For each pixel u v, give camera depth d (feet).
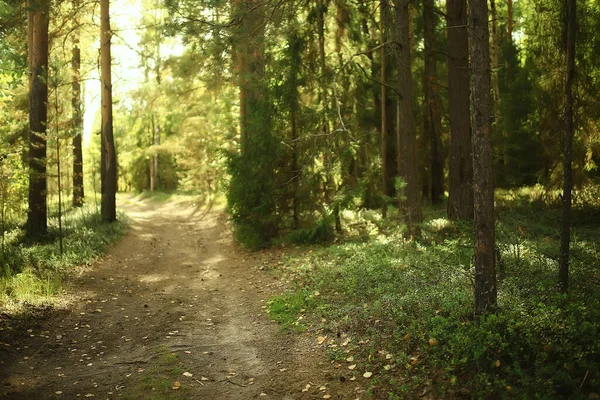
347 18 56.75
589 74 40.96
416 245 38.63
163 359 22.33
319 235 50.16
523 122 62.23
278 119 51.44
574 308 19.66
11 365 21.42
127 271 44.80
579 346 16.39
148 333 26.53
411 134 42.45
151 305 32.78
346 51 60.03
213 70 52.16
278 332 25.49
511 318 18.88
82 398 18.44
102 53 69.15
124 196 174.81
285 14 43.91
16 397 18.33
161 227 82.79
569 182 22.47
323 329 24.50
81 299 33.01
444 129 82.89
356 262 35.55
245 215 55.21
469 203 44.78
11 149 52.37
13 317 26.66
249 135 52.60
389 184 66.08
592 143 41.60
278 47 50.96
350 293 28.76
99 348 24.23
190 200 130.52
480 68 19.12
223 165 57.26
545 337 17.60
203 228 80.74
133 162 173.17
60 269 39.99
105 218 69.82
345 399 17.56
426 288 25.85
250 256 49.98
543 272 26.04
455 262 30.71
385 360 19.70
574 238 32.12
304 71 51.19
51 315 28.76
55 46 75.10
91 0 68.95
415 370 18.34
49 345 24.22
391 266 32.76
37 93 52.39
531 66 59.98
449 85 45.88
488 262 19.89
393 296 25.80
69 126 47.39
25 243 49.21
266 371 20.75
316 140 49.62
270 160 51.21
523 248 31.48
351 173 60.54
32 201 52.19
